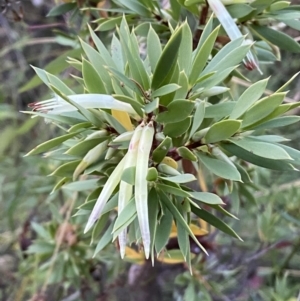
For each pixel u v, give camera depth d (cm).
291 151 19
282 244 45
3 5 41
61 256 43
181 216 17
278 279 45
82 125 19
